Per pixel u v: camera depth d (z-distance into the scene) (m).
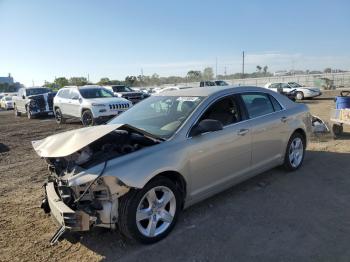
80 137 3.76
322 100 26.31
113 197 3.41
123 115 5.20
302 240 3.66
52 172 4.09
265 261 3.31
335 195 4.88
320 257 3.33
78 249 3.70
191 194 4.17
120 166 3.49
